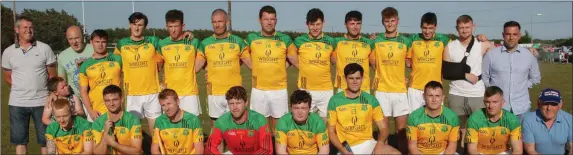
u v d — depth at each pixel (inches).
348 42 269.7
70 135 234.7
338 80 273.3
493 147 231.3
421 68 264.2
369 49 269.7
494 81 257.3
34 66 256.8
